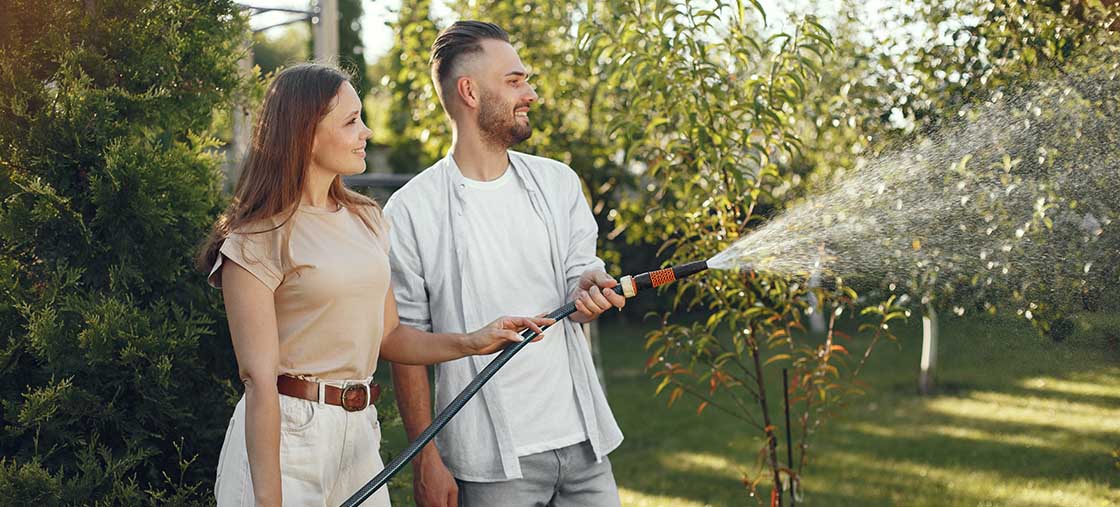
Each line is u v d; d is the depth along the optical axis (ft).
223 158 11.53
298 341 7.66
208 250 7.70
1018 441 20.35
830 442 21.90
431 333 8.96
